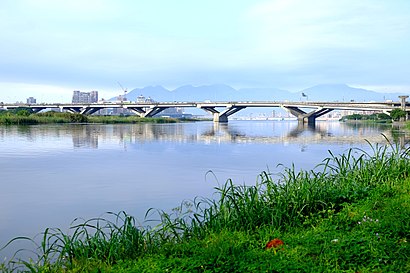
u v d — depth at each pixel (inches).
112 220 446.6
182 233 313.7
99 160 1078.4
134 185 684.1
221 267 217.3
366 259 220.4
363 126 4242.1
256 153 1269.7
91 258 263.0
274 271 209.8
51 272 250.8
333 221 308.7
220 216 327.3
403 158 530.6
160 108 5644.7
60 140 1785.2
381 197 361.7
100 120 4566.9
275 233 284.7
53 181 732.7
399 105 4106.8
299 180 409.4
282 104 4913.9
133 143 1673.2
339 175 459.2
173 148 1456.7
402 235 255.4
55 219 462.0
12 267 293.6
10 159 1091.9
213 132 2719.0
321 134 2480.3
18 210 507.5
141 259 252.2
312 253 238.1
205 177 768.9
